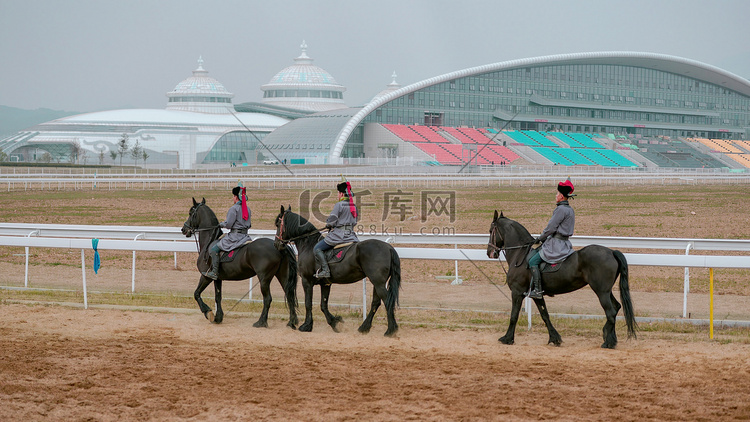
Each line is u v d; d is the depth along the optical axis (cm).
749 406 754
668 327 1162
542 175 7731
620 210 3822
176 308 1342
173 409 759
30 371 891
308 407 761
